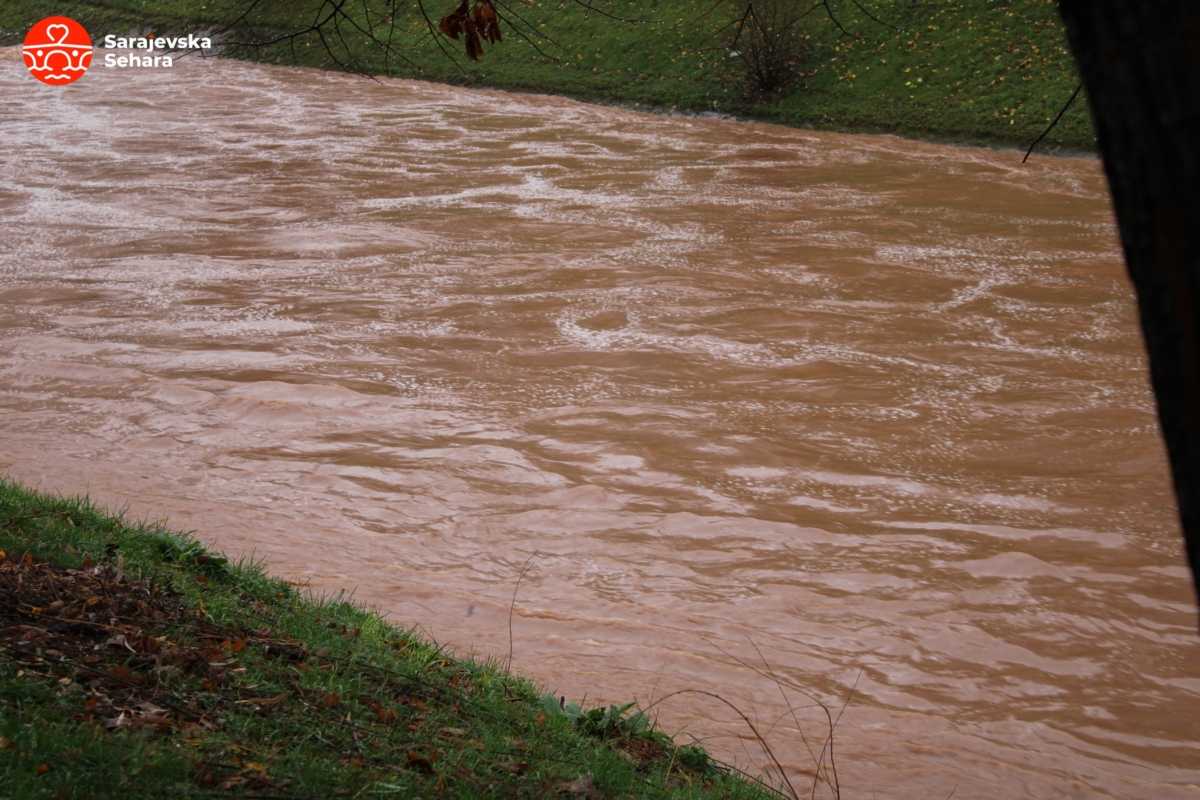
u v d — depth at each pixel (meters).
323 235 30.62
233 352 21.69
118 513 14.18
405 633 9.84
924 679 11.34
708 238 29.95
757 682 10.78
